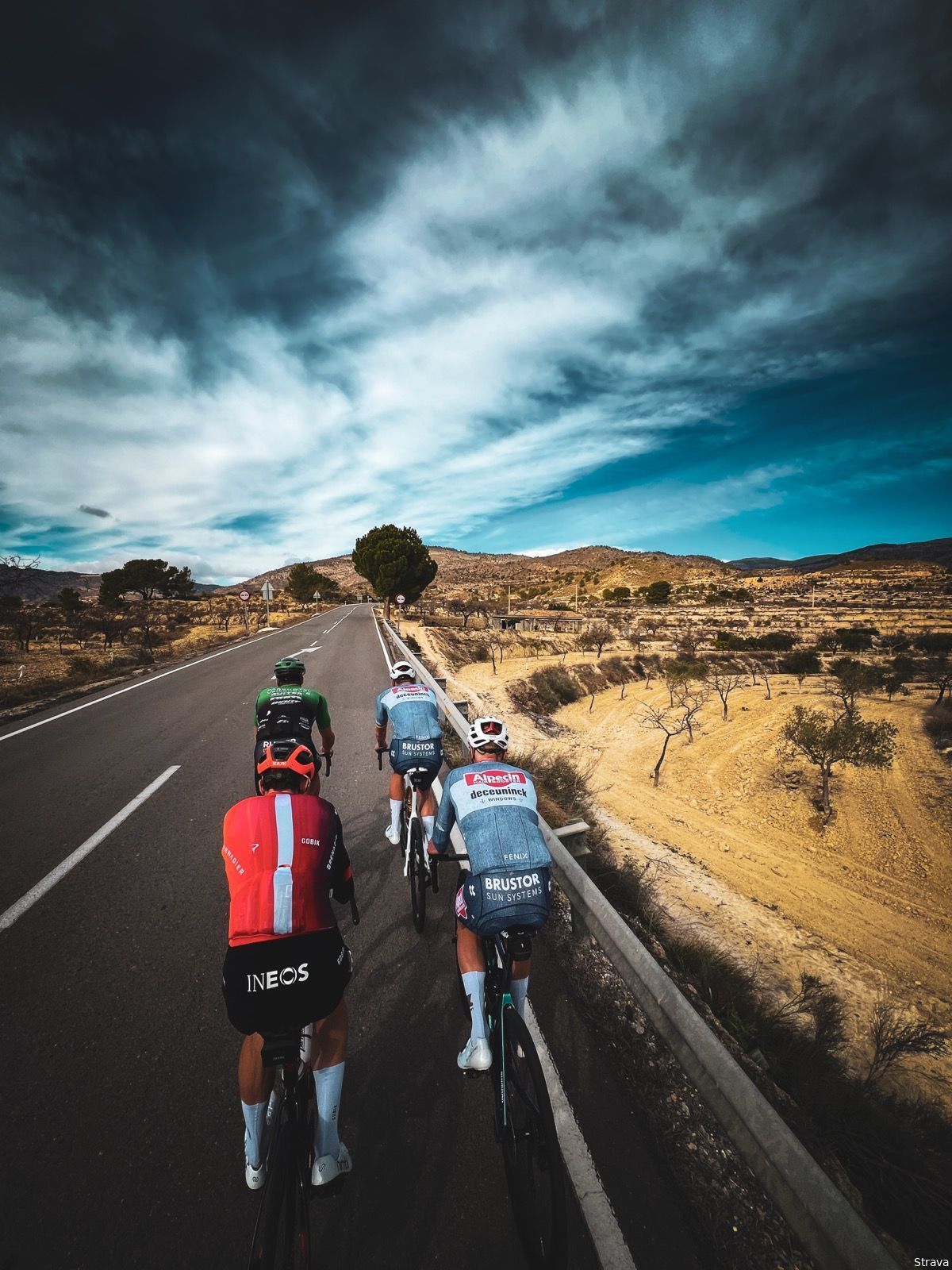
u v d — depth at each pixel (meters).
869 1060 7.11
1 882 4.35
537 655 45.69
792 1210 1.79
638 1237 1.97
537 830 2.68
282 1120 1.97
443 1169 2.22
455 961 3.50
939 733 23.00
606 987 3.36
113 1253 1.87
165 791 6.35
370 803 6.11
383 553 47.22
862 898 13.84
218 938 3.68
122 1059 2.68
